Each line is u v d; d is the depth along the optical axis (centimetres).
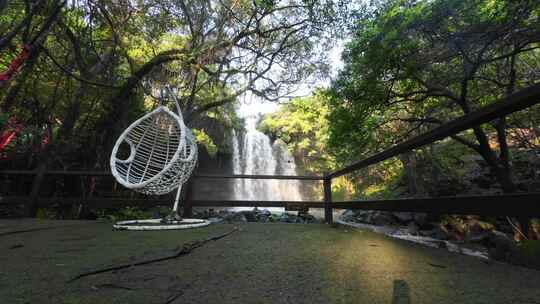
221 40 651
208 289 102
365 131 596
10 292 97
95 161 586
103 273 122
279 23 749
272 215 730
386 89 500
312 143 1741
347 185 1512
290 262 146
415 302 89
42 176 452
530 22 346
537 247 135
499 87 486
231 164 1831
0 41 408
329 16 659
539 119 521
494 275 120
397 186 988
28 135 441
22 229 276
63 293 96
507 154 511
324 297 94
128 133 345
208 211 775
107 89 608
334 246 197
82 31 559
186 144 350
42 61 526
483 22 355
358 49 475
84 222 362
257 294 97
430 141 172
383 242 217
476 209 140
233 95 782
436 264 141
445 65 470
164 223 324
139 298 92
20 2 474
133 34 629
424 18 380
